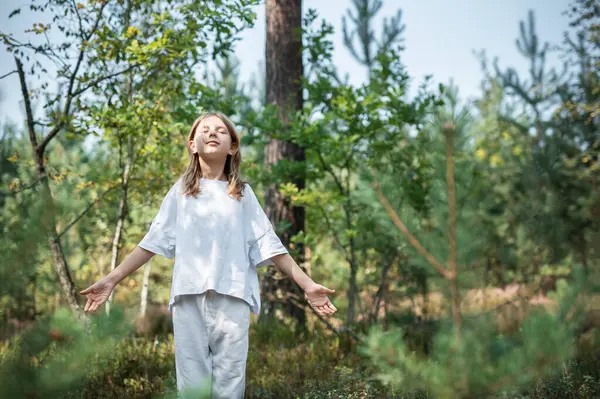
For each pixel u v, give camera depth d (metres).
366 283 6.90
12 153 4.72
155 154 5.92
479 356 1.44
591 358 3.53
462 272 1.58
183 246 2.38
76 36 5.20
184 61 5.54
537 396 2.96
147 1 5.41
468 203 1.63
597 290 1.47
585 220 6.75
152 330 5.99
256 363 4.80
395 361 1.50
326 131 6.12
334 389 3.66
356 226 6.05
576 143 8.80
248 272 2.45
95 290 2.29
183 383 2.31
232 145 2.57
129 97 5.46
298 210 7.14
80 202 6.60
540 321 1.42
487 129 10.39
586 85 9.26
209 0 5.30
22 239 1.07
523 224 7.22
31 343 1.03
